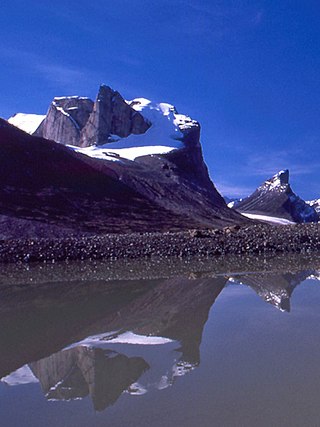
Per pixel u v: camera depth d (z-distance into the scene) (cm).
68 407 434
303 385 477
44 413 421
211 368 551
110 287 1535
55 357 643
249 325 818
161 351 651
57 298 1295
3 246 3086
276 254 3127
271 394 451
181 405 428
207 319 895
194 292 1334
